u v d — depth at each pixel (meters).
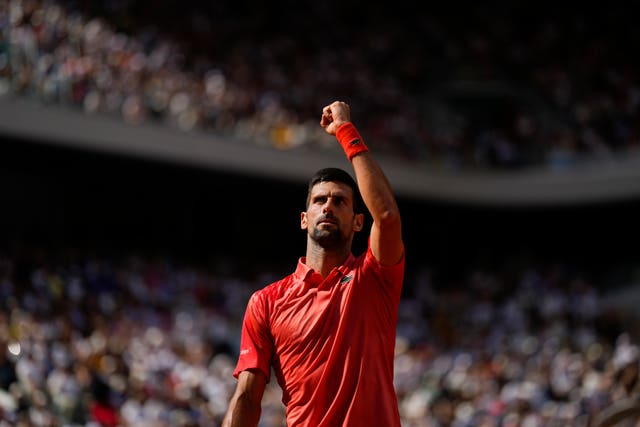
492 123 107.12
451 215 102.44
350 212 14.55
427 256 103.25
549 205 97.88
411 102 103.12
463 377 67.69
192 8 92.50
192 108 84.06
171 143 81.81
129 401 49.50
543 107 104.69
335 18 106.19
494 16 112.25
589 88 102.56
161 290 72.62
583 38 108.19
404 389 68.75
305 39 101.62
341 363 13.77
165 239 91.88
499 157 99.12
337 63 100.81
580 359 67.12
